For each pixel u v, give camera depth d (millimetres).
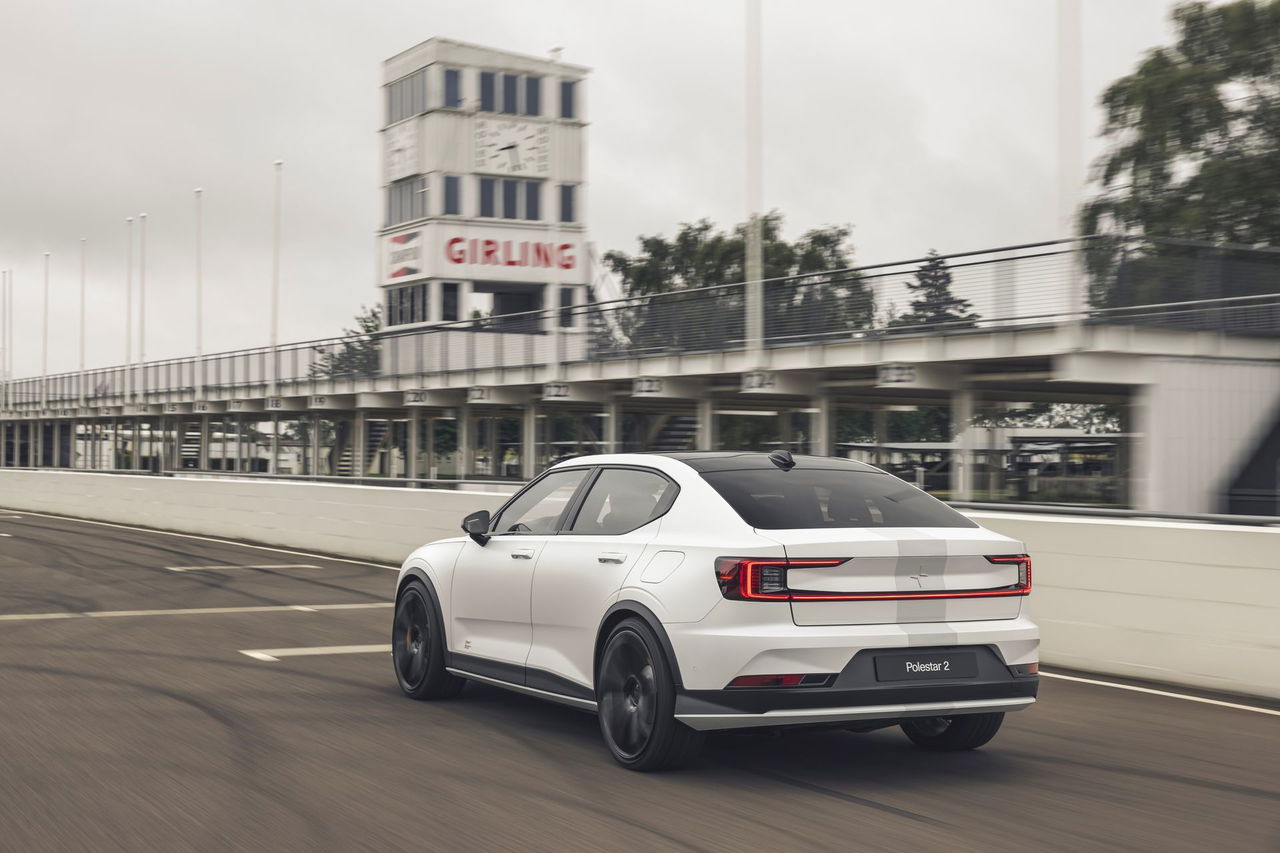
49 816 5512
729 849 5160
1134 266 28484
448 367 46406
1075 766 6781
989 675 6367
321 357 53594
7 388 91062
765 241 67938
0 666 9664
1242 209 41875
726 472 6809
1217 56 43094
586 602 6930
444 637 8305
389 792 6016
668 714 6270
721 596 6102
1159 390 28234
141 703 8203
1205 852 5219
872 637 6090
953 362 29859
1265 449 28656
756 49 31656
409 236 65312
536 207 65938
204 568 18406
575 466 7715
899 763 6820
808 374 33781
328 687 8945
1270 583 9062
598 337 39844
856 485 6871
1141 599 9891
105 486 32156
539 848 5137
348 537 21312
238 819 5504
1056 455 30359
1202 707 8594
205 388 62062
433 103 63688
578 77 66688
